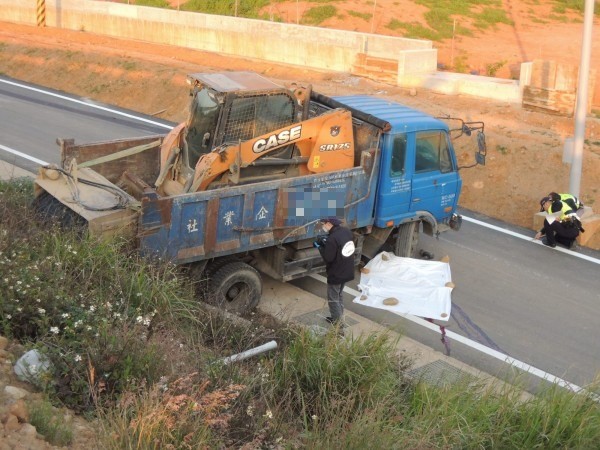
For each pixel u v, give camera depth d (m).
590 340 9.04
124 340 5.82
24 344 5.82
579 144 12.24
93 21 29.30
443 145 10.18
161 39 27.48
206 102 8.68
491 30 29.67
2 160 14.09
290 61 24.28
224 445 5.11
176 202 7.71
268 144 8.64
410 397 6.56
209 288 8.36
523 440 6.19
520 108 17.94
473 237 12.31
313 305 9.30
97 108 19.75
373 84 20.92
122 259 7.33
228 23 25.41
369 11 29.83
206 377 5.81
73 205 7.80
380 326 8.63
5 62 23.83
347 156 9.38
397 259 10.31
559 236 11.95
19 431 4.60
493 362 8.34
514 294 10.20
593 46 26.89
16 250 6.92
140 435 4.56
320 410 6.05
